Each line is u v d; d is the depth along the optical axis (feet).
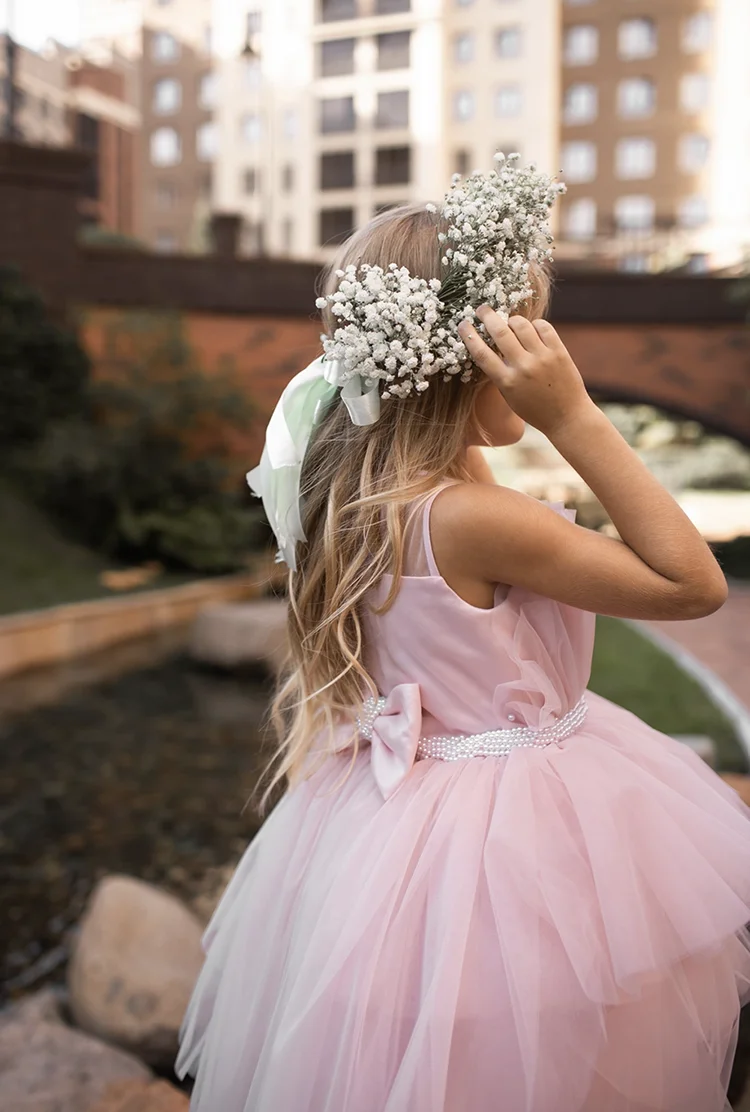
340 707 3.85
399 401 3.53
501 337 3.20
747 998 3.45
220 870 12.54
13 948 10.45
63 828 14.17
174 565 37.78
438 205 3.66
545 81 97.30
